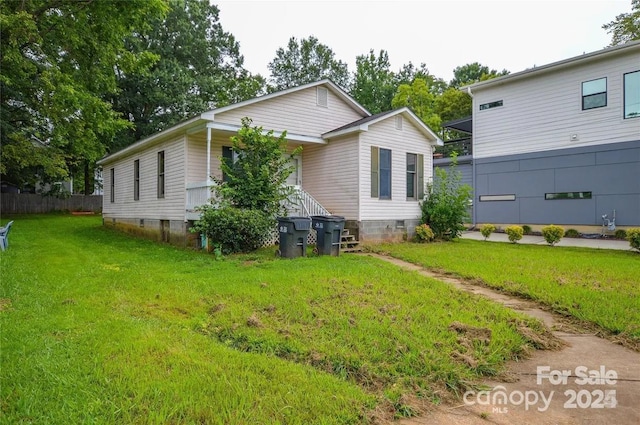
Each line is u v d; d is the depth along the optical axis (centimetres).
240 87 3200
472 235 1603
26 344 353
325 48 3844
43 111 1382
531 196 1623
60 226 1834
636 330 439
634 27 2130
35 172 2458
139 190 1524
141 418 246
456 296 568
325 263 824
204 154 1225
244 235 992
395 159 1315
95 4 1265
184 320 448
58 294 543
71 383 286
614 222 1409
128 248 1113
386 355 357
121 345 358
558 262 861
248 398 274
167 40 2747
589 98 1472
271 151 1080
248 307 496
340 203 1276
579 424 264
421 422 263
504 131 1706
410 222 1356
